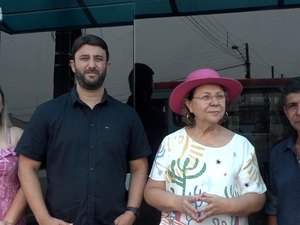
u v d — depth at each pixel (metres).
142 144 2.65
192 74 2.39
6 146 2.68
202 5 3.10
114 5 3.26
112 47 3.25
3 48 3.46
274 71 2.98
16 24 3.45
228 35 3.05
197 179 2.24
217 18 3.07
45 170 2.79
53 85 3.39
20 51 3.45
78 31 3.35
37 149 2.52
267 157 2.95
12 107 3.42
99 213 2.48
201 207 2.20
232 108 3.01
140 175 2.66
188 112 2.42
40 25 3.42
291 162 2.36
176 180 2.29
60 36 3.39
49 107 2.55
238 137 2.34
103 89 2.62
